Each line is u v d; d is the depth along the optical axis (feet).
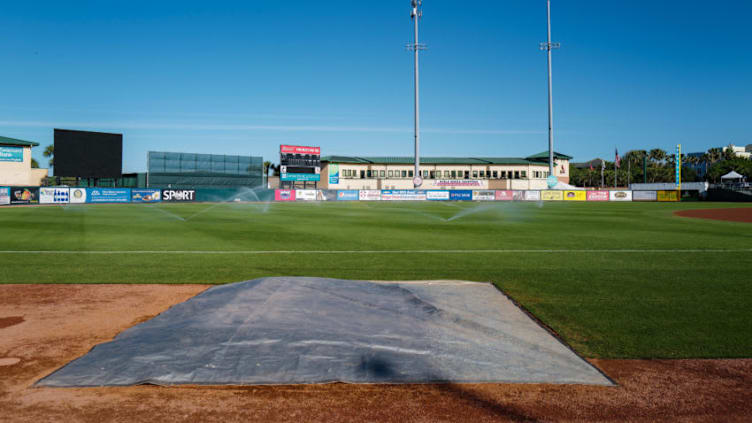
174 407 10.59
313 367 12.34
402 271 28.94
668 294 22.50
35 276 26.86
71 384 11.64
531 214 90.38
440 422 10.03
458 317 17.13
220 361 12.52
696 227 62.28
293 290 19.26
